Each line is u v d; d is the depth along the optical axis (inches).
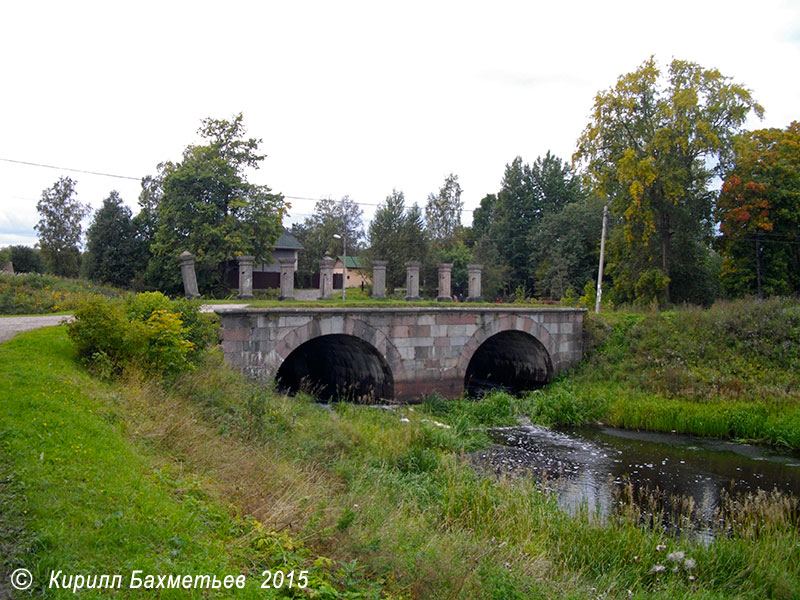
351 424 552.1
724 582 323.6
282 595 194.5
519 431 688.4
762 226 1181.7
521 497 409.1
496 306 900.6
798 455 603.8
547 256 1898.4
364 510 323.3
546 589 275.7
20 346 429.4
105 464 247.3
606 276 1803.6
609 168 1283.2
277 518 259.4
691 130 1198.9
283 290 1029.8
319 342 880.9
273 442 417.1
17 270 1508.4
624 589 307.1
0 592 156.4
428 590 239.1
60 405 299.3
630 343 912.9
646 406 728.3
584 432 691.4
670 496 475.2
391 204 1662.2
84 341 441.1
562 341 927.7
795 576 327.0
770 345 823.7
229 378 528.7
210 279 1285.7
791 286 1288.1
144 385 410.6
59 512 199.6
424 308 778.8
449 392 803.4
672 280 1354.6
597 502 453.7
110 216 1512.1
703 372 808.3
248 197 1314.0
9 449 237.1
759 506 413.4
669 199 1227.2
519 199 2142.0
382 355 750.5
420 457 483.2
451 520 366.3
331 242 2486.5
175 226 1274.6
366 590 220.5
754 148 1234.6
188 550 201.8
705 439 665.6
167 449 313.9
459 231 2388.0
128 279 1503.4
